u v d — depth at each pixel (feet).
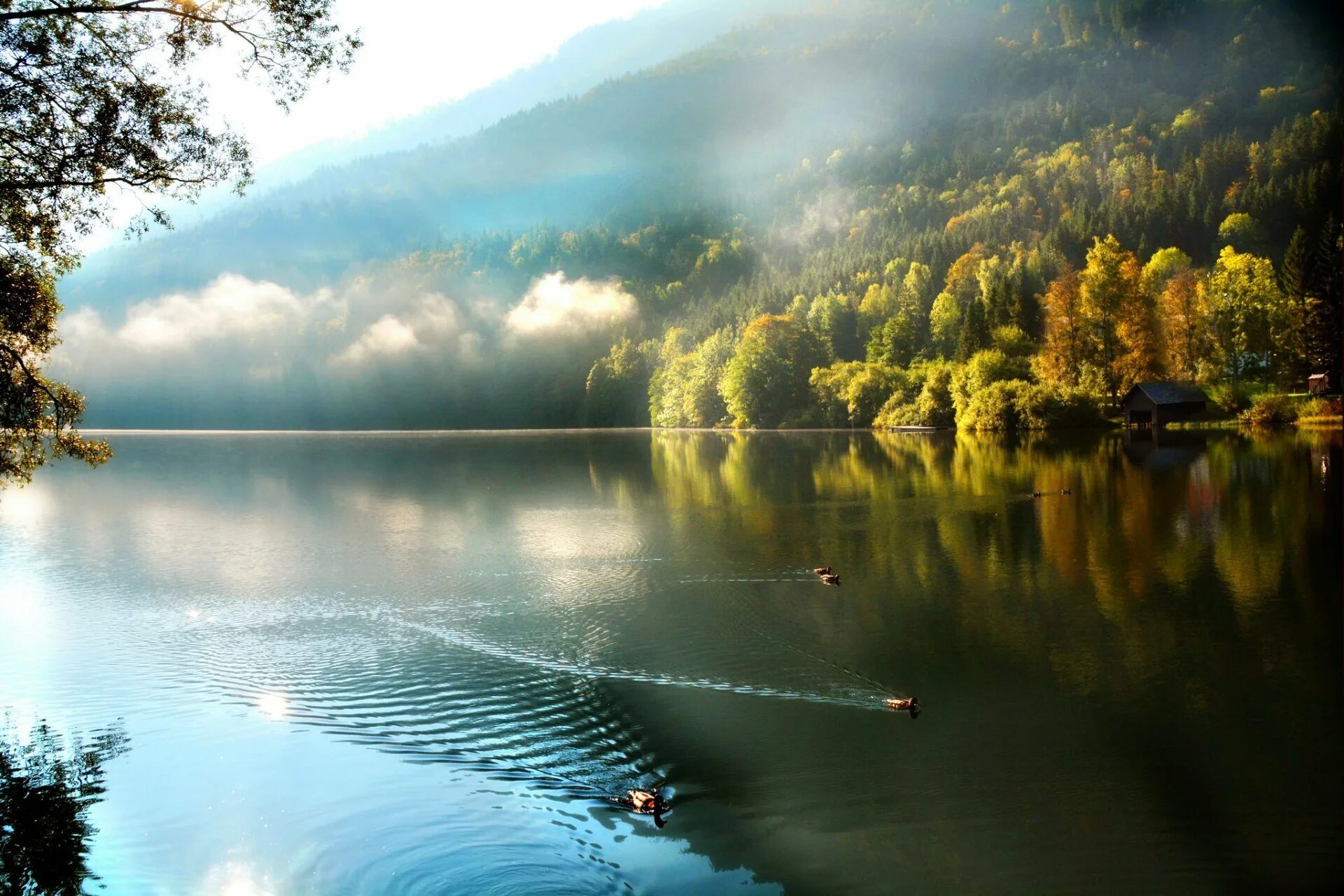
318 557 121.70
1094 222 594.65
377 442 462.19
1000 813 46.88
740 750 55.06
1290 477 164.96
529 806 48.57
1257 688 63.31
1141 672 67.15
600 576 105.19
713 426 556.51
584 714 61.57
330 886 41.29
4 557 123.95
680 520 147.33
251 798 49.73
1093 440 285.02
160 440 489.67
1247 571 96.17
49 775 53.01
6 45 66.49
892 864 42.37
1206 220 555.69
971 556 109.81
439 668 72.02
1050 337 365.81
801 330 504.02
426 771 52.85
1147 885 40.57
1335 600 84.28
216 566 116.67
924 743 55.42
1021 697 62.75
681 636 79.25
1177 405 315.78
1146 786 49.32
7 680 70.85
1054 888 40.42
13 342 79.92
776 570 105.50
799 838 44.78
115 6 67.00
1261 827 45.14
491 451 361.71
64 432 83.56
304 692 67.05
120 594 100.32
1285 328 346.54
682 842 44.55
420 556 121.19
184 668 73.10
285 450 382.42
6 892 40.96
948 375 393.70
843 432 411.75
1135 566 100.78
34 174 70.64
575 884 41.14
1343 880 40.55
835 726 58.49
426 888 40.60
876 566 106.42
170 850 44.21
